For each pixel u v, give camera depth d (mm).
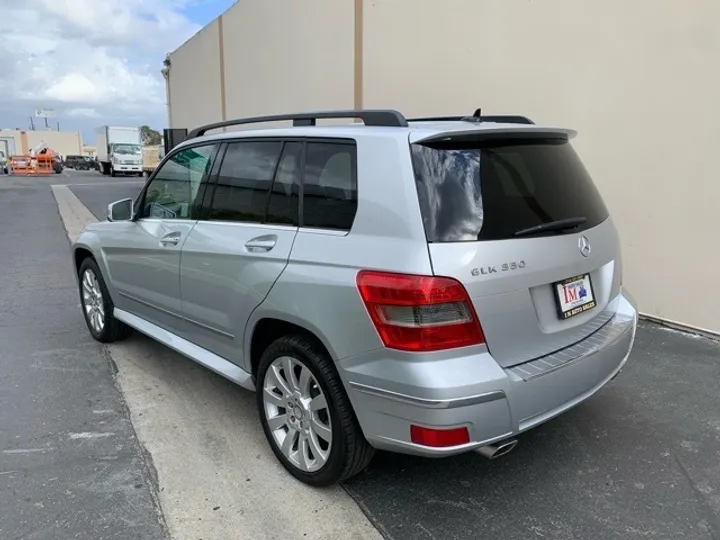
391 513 2650
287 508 2688
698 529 2535
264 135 3152
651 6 4797
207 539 2482
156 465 3049
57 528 2547
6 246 10094
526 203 2580
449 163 2439
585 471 2979
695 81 4629
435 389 2197
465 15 6555
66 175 44875
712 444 3229
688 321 5008
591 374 2703
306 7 10258
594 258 2848
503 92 6195
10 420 3543
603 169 5379
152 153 37375
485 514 2641
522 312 2432
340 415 2562
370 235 2443
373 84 8391
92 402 3799
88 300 5059
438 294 2221
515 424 2369
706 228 4754
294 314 2662
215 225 3332
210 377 4215
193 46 18156
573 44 5422
